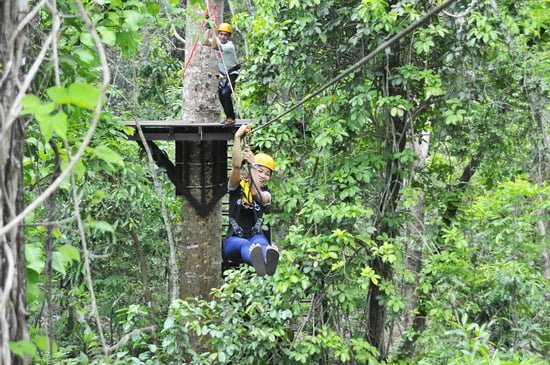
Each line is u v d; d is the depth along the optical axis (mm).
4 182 3477
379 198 14180
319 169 13852
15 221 2965
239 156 9344
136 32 6496
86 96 3043
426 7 13352
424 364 11695
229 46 13180
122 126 9734
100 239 15938
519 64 14008
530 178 16141
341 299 12844
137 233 16641
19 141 3664
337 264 12375
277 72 13602
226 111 13453
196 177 15258
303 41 13094
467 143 14781
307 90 13875
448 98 13523
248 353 12398
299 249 12844
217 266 15719
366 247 13750
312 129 13469
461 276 13281
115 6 6238
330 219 13195
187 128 13773
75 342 13648
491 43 12289
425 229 14352
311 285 13125
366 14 12195
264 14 13328
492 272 12914
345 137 13828
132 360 10484
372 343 14398
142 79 21406
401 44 13797
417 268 17641
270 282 12398
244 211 9688
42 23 5910
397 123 14555
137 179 13984
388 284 13305
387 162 14078
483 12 12703
